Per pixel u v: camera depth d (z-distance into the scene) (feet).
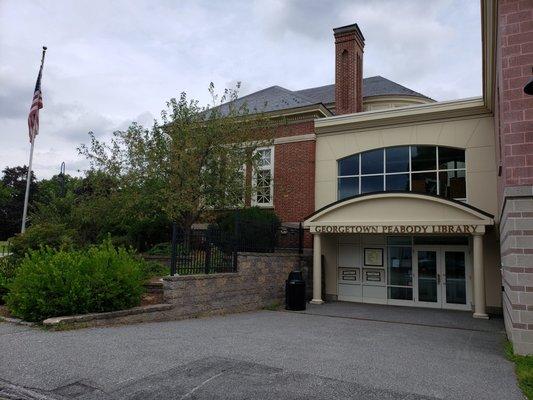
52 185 122.31
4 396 16.39
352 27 73.82
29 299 28.99
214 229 41.98
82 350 22.49
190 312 36.96
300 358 23.16
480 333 35.70
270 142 59.21
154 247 58.13
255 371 20.06
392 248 57.06
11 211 183.83
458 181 53.72
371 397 17.24
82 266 31.35
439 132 55.16
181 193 52.80
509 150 27.43
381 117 58.29
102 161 57.67
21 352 21.85
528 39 27.84
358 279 58.44
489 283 49.55
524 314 26.03
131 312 31.58
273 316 41.45
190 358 21.85
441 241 54.29
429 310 50.85
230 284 42.14
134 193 54.85
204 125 56.54
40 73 66.80
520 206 26.71
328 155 62.13
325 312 46.47
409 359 24.50
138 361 20.93
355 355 24.88
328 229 53.31
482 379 20.74
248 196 58.95
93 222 58.39
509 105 27.78
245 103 59.52
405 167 57.16
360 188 59.62
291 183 63.36
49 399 16.08
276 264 50.29
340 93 73.51
